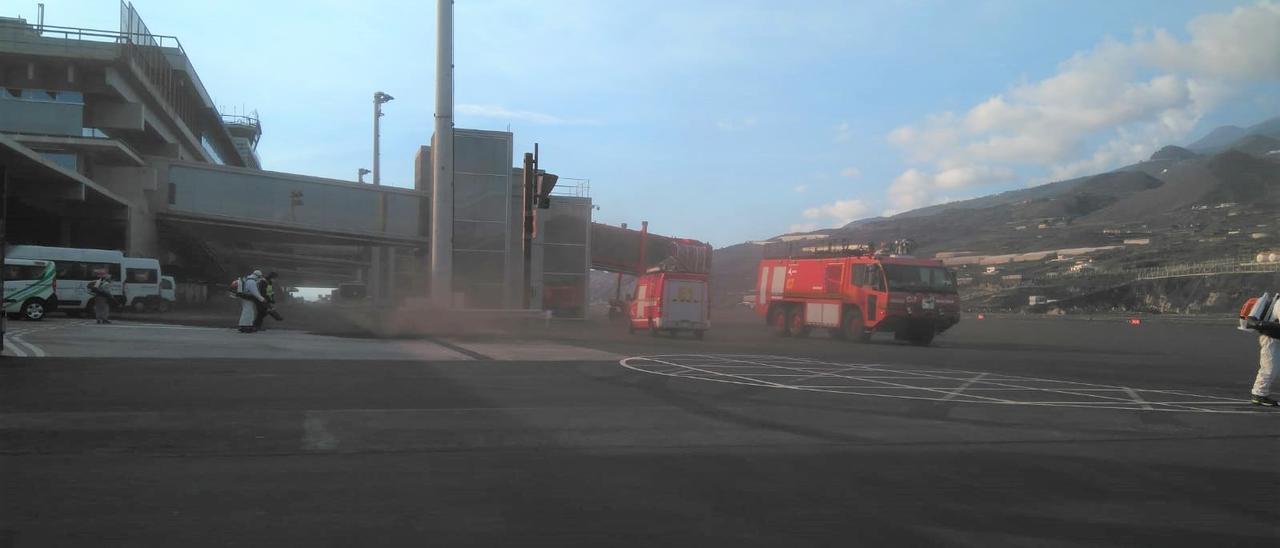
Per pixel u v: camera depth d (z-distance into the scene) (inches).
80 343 643.5
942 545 193.5
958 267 3703.3
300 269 2962.6
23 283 983.6
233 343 700.7
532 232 1052.5
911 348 949.8
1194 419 389.4
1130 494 243.1
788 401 427.2
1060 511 223.9
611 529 201.0
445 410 373.1
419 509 214.7
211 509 209.6
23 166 1139.3
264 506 213.6
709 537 196.2
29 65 1569.9
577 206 1758.1
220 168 1504.7
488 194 1594.5
